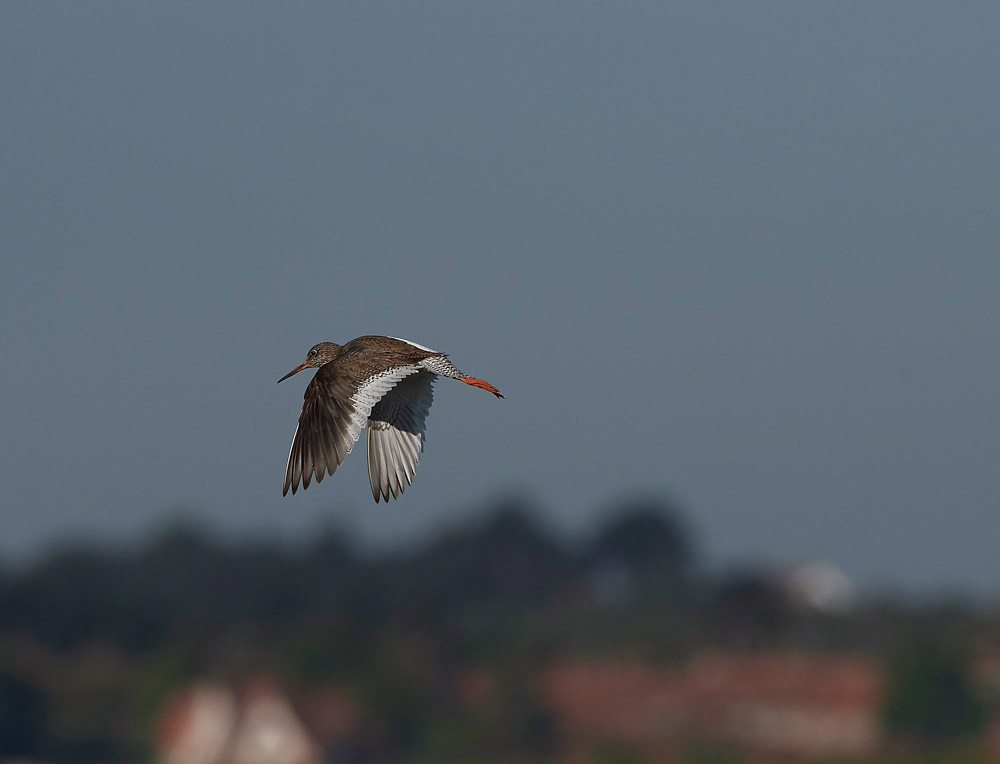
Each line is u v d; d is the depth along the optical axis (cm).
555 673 8394
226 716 6981
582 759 7019
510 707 7356
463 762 7075
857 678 7775
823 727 7169
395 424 1440
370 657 7750
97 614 8875
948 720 6812
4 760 7375
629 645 9044
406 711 7281
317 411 1325
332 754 6888
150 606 9206
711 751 6750
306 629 8188
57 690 7869
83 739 7312
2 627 8875
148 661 8350
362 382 1330
